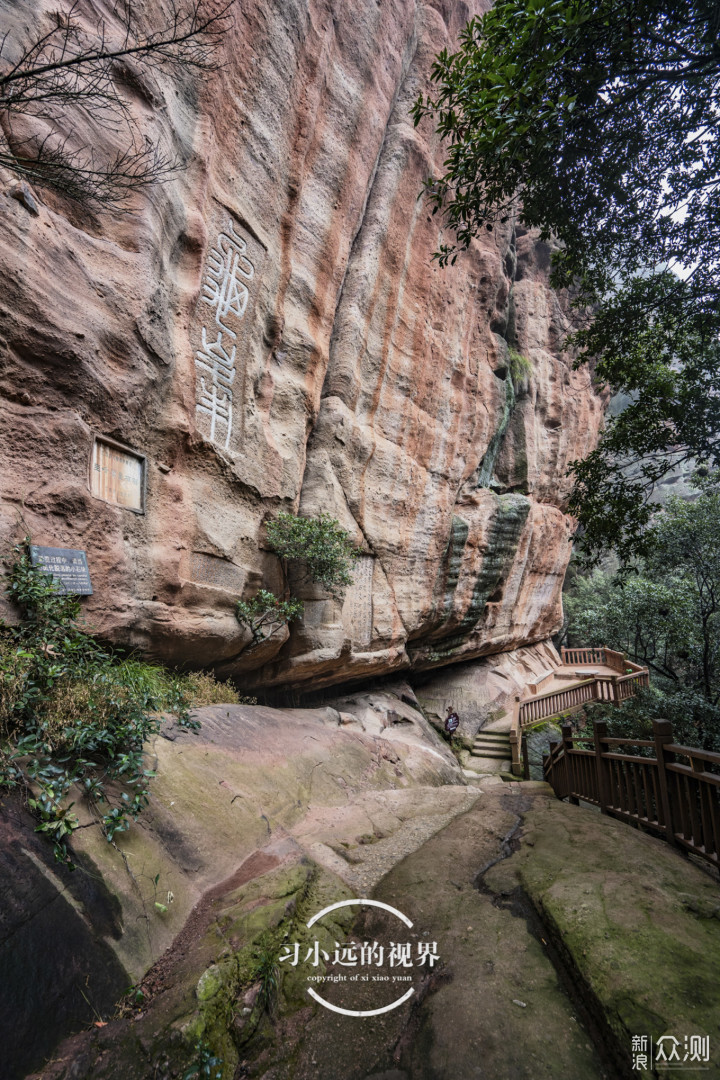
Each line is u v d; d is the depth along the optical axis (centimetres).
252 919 293
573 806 553
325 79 882
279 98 769
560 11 405
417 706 1366
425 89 1165
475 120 479
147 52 332
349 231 966
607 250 714
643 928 291
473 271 1409
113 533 517
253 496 757
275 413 823
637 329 757
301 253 856
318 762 609
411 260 1155
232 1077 219
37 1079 194
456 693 1563
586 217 667
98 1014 227
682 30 464
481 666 1709
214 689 654
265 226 772
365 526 1036
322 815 507
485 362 1470
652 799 496
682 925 295
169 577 591
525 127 455
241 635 721
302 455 862
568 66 460
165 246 589
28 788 293
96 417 509
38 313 442
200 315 655
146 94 548
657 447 758
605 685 1566
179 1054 209
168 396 608
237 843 379
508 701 1576
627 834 441
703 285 677
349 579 855
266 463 775
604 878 353
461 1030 245
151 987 248
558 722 1476
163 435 604
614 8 433
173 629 595
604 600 2248
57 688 360
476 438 1429
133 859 308
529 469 1697
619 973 257
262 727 599
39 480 450
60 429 466
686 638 1248
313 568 830
